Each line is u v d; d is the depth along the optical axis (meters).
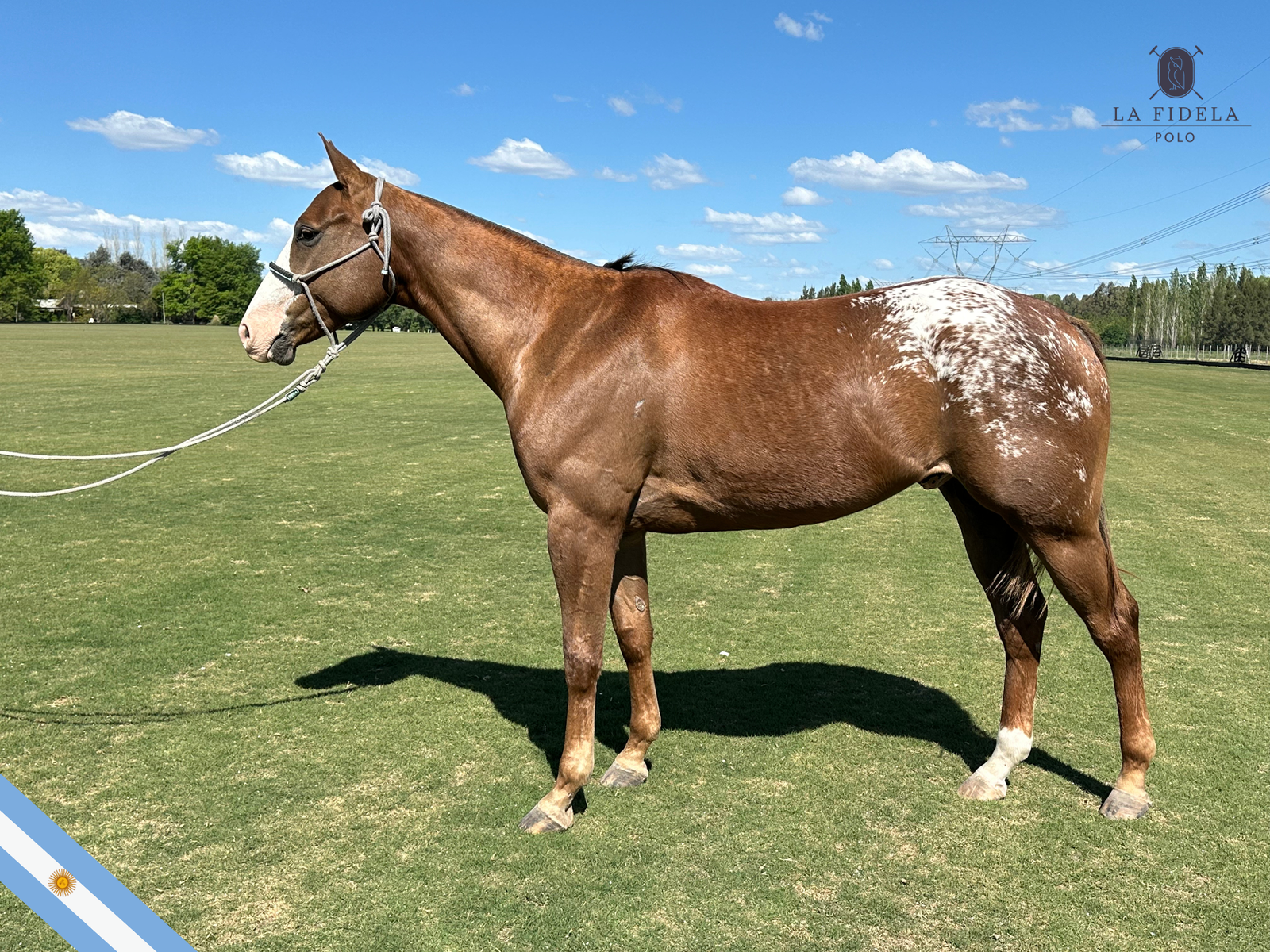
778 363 3.57
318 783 4.07
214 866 3.41
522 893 3.27
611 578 3.82
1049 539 3.47
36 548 8.31
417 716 4.81
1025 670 3.96
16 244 97.44
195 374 27.98
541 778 4.13
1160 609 6.78
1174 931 3.05
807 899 3.24
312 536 8.99
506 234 4.04
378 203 3.97
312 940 3.00
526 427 3.77
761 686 5.31
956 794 3.99
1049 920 3.11
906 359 3.49
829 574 7.96
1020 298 3.61
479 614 6.64
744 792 4.02
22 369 28.91
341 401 21.91
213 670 5.45
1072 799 3.94
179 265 108.81
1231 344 70.25
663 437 3.67
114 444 14.32
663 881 3.34
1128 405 23.52
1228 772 4.16
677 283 3.87
